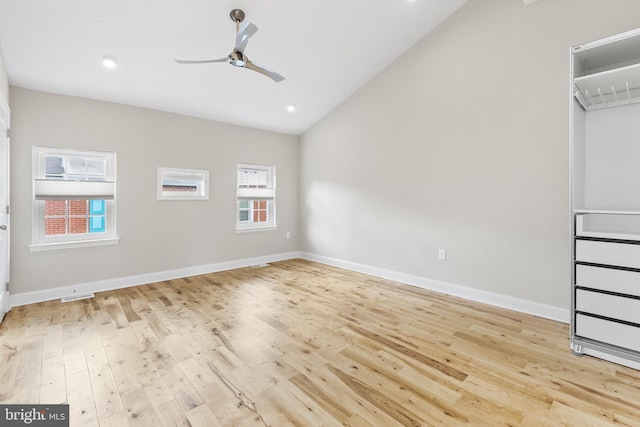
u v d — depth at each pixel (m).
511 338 2.41
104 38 2.75
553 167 2.74
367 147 4.37
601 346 2.06
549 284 2.79
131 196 3.84
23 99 3.16
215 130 4.57
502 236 3.07
